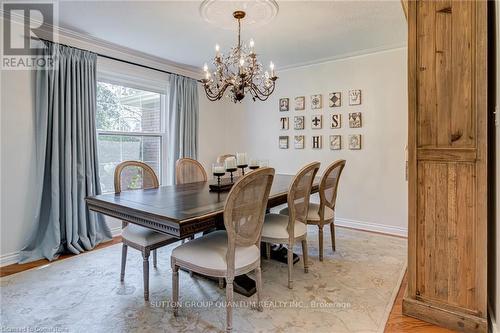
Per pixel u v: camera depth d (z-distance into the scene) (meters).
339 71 4.00
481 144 1.65
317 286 2.32
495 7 1.64
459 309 1.75
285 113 4.49
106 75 3.57
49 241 2.95
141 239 2.14
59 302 2.09
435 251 1.82
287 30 3.04
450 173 1.75
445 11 1.72
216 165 2.69
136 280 2.43
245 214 1.78
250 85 2.65
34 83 2.92
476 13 1.64
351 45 3.52
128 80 3.81
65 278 2.47
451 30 1.70
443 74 1.74
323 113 4.15
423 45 1.78
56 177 2.96
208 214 1.72
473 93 1.66
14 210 2.83
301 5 2.50
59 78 3.01
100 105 3.58
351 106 3.92
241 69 2.55
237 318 1.89
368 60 3.79
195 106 4.54
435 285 1.83
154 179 2.84
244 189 1.71
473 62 1.65
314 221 2.81
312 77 4.22
